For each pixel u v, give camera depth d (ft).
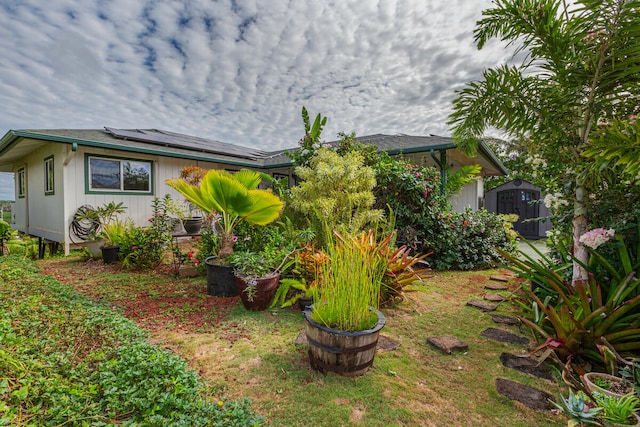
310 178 16.19
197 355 8.36
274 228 15.97
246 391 6.79
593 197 9.56
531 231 38.29
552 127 9.59
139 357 6.57
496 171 36.81
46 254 23.30
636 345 7.09
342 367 7.24
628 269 8.07
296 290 12.98
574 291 8.66
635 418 5.17
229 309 11.96
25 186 31.04
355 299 7.48
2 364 5.63
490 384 7.23
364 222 15.57
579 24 7.82
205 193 13.12
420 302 12.96
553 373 7.66
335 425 5.80
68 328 8.30
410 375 7.57
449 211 22.12
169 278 16.52
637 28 7.23
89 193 23.75
